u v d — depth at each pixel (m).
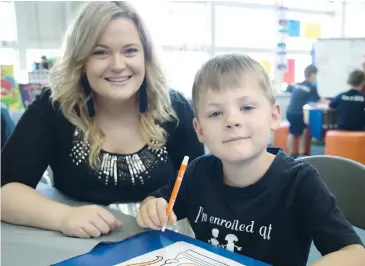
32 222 0.80
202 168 0.86
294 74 5.95
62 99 1.05
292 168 0.75
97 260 0.59
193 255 0.59
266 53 5.75
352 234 0.63
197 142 1.15
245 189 0.76
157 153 1.08
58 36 4.33
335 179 1.01
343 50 5.15
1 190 0.90
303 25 5.98
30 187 0.94
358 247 0.61
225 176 0.81
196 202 0.84
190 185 0.86
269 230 0.73
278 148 0.84
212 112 0.72
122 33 0.95
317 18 6.12
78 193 1.05
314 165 1.04
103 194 1.04
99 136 1.05
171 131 1.13
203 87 0.74
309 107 4.85
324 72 5.28
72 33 1.01
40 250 0.67
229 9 5.39
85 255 0.61
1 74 3.21
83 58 0.98
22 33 4.27
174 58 5.12
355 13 6.34
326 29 6.23
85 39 0.95
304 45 6.01
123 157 1.04
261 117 0.71
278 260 0.73
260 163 0.75
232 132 0.69
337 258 0.58
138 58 0.99
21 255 0.65
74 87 1.04
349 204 0.98
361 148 3.69
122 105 1.07
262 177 0.75
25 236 0.74
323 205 0.67
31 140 1.02
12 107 3.01
